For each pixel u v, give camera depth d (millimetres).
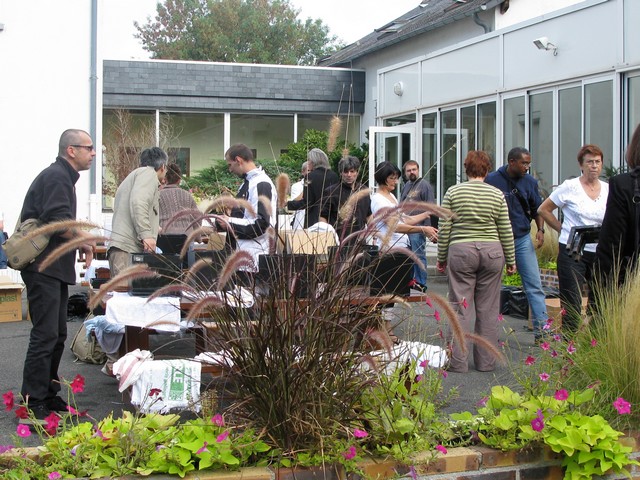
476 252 6629
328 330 3561
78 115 14250
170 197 8461
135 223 6484
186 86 21875
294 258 3578
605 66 11320
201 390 4855
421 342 4477
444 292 11758
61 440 3600
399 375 3975
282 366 3520
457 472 3705
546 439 3736
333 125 4289
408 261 5395
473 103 14977
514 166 7645
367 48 21531
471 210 6637
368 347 3729
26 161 13969
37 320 5168
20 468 3414
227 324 3588
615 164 11125
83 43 14219
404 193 10156
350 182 7086
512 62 13609
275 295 3512
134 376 4598
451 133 15883
